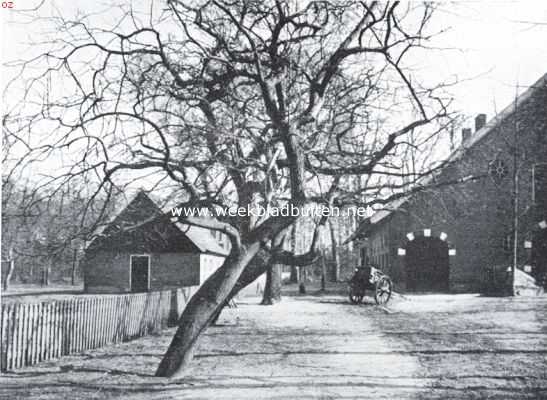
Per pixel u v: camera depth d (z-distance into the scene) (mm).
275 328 16016
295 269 60094
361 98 11758
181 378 8938
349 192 10625
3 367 9672
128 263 34562
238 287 9766
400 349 11641
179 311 18984
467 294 27672
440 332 14203
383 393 7781
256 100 11969
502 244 30281
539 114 30141
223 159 9539
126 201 9602
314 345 12469
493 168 30344
